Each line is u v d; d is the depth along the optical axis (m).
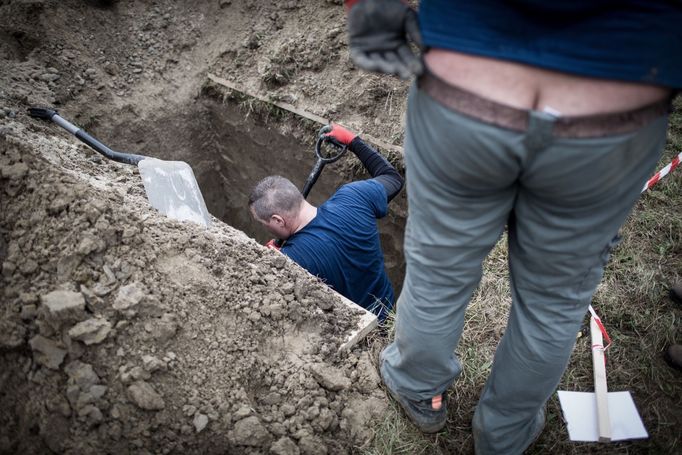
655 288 2.41
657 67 1.03
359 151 2.93
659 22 0.99
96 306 1.87
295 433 1.87
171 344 1.90
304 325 2.12
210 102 3.79
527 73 1.05
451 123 1.11
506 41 1.05
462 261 1.37
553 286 1.37
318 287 2.24
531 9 1.01
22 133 2.78
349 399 2.01
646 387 2.10
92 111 3.46
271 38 3.72
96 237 1.97
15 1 3.51
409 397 1.87
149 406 1.78
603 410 1.99
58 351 1.79
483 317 2.33
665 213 2.69
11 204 2.08
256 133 3.70
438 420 1.93
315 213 2.67
